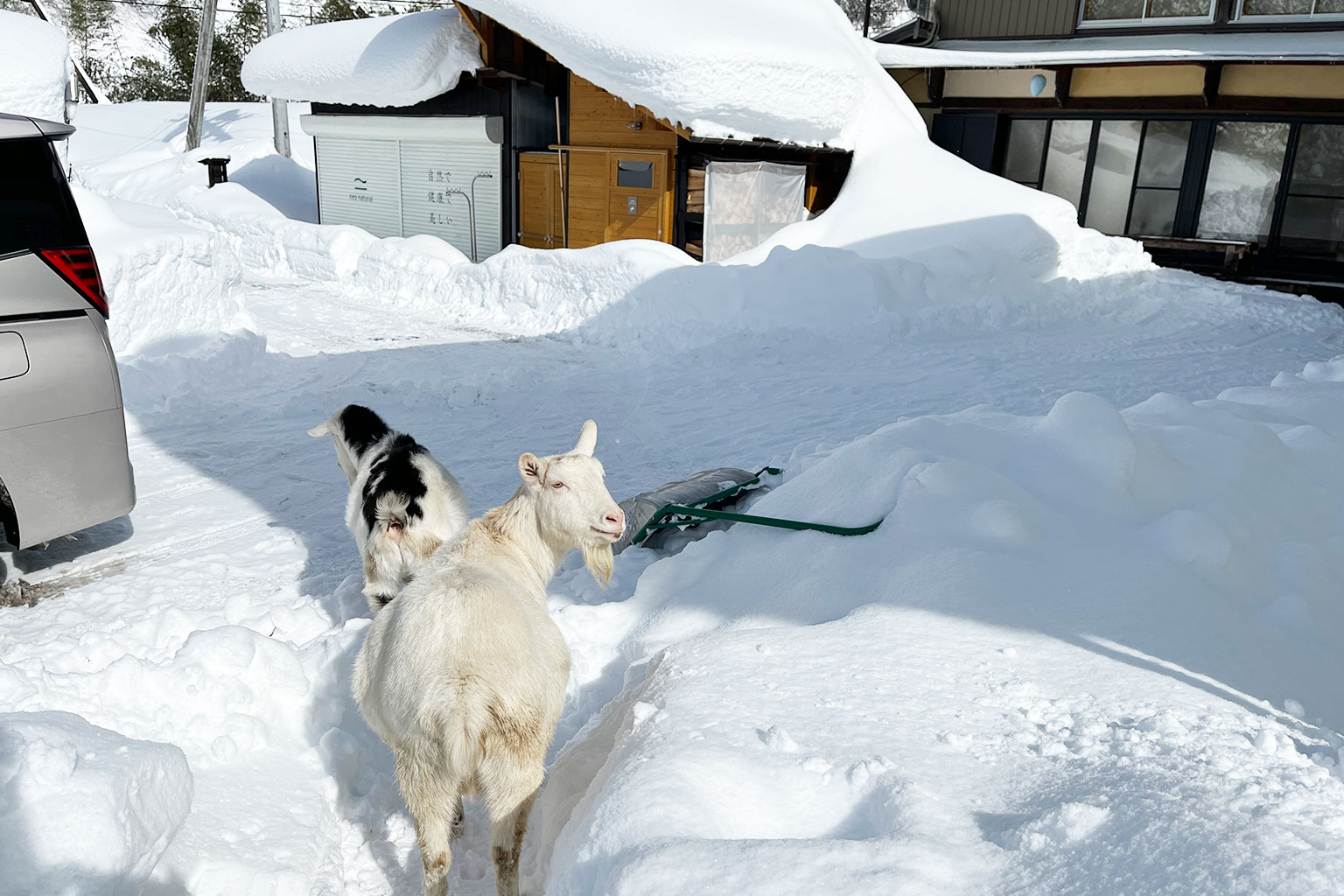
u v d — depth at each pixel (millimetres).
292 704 4012
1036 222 16688
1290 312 16172
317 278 19797
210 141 35156
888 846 2422
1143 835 2359
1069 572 4480
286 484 7770
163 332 11016
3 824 2451
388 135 21562
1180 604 4180
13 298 5059
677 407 10445
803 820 2797
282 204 26609
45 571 5953
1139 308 16359
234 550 6355
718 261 17766
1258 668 3852
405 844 3555
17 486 5109
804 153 19672
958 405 10281
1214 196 20875
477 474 8000
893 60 22344
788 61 17625
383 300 17734
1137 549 4688
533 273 15922
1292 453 5934
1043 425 5906
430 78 20078
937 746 3131
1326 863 2135
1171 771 2760
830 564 4879
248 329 11961
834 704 3445
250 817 3359
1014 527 4750
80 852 2496
